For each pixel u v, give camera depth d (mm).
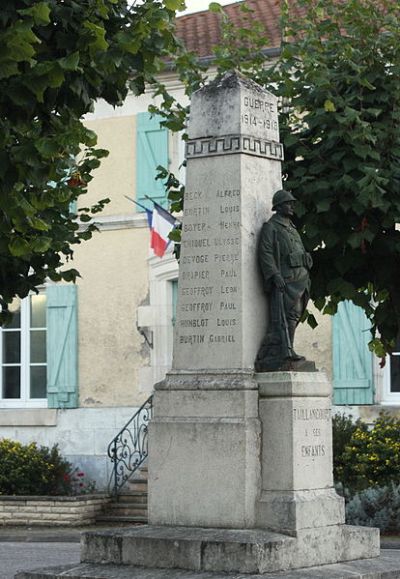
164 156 25500
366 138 13953
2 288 14477
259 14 27297
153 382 25281
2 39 9695
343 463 22297
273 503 10469
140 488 24000
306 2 15602
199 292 11000
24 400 26234
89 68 10859
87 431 25578
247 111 11094
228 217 10945
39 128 11023
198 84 15539
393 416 23328
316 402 10797
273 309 10906
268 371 10781
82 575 10281
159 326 25375
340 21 15812
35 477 24266
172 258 25219
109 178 25891
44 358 26203
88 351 25812
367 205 13727
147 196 23375
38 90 10164
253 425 10594
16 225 10617
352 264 14406
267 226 10992
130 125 25812
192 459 10750
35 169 10578
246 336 10797
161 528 10758
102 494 23844
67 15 10750
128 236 25734
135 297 25594
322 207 13867
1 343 26469
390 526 20359
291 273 10977
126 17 11562
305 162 14438
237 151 10984
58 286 26031
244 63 15547
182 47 15562
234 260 10875
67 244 14820
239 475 10539
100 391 25672
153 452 10938
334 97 14445
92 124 26094
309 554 10438
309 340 24172
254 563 9969
